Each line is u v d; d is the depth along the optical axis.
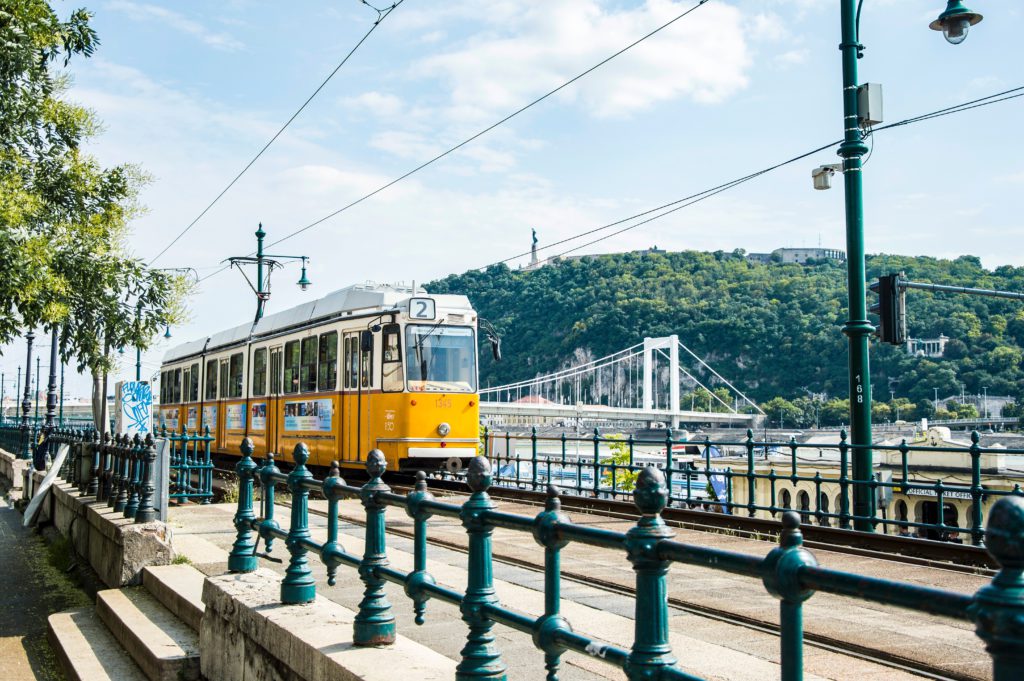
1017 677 1.73
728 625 5.84
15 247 12.12
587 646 3.03
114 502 11.21
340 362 17.97
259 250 28.83
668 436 13.38
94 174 14.25
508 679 4.73
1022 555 1.75
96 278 13.86
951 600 1.85
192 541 10.17
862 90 11.61
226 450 23.33
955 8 11.07
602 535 3.00
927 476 24.34
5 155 13.40
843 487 11.02
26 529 17.06
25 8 12.71
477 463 3.93
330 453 18.00
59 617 9.11
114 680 6.79
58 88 13.93
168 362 30.12
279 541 9.81
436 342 17.09
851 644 5.27
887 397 84.19
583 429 53.31
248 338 22.56
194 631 7.17
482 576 3.86
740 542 9.97
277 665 5.04
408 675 4.04
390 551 9.07
